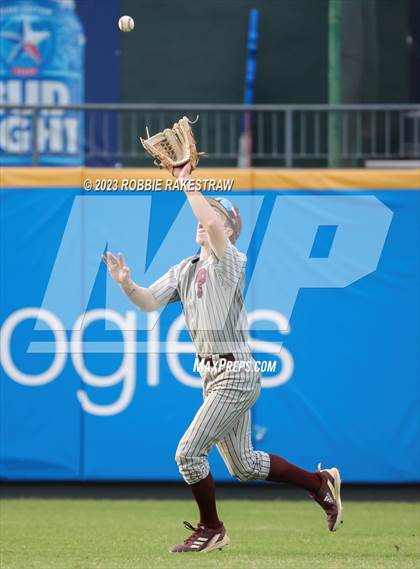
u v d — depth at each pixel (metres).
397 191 32.19
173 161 20.41
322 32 37.97
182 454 20.78
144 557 21.61
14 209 32.56
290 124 33.59
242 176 32.28
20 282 32.47
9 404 32.47
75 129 37.34
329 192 32.22
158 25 38.03
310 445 32.19
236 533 25.95
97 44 38.00
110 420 32.38
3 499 33.06
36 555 22.14
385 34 37.66
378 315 32.19
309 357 32.19
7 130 36.88
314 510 30.83
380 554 22.34
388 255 32.19
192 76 38.09
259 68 37.97
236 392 20.69
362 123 36.28
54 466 32.50
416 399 32.19
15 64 37.91
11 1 37.81
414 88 37.78
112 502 32.47
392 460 32.16
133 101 38.12
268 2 37.97
